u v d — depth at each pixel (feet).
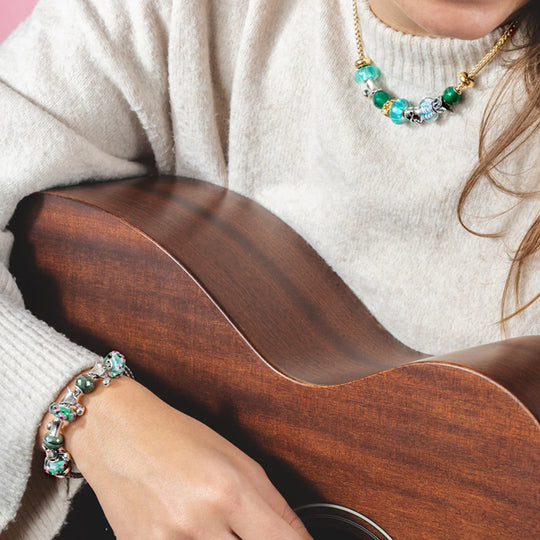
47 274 3.26
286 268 3.27
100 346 3.22
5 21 4.82
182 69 3.36
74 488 3.04
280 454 3.00
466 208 3.11
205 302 3.07
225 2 3.37
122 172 3.48
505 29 3.01
